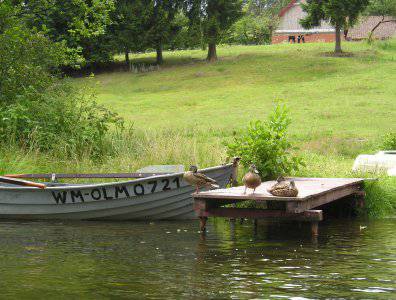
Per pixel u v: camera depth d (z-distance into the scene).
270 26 91.12
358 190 14.65
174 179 13.49
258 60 58.03
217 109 41.62
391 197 15.04
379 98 42.31
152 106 43.94
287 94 45.25
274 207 13.71
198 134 29.70
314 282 8.07
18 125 19.42
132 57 67.06
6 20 22.83
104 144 19.67
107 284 7.93
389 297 7.40
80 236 11.59
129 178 16.47
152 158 17.64
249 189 12.62
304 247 10.49
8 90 21.41
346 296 7.43
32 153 18.00
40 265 8.99
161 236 11.63
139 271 8.63
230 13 58.44
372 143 27.52
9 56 21.69
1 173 16.36
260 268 8.88
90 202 13.73
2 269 8.72
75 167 17.52
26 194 13.90
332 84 47.50
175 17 61.75
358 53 58.72
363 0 55.72
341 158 23.53
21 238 11.34
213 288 7.75
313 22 56.38
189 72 56.09
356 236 11.66
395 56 57.62
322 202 12.27
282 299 7.29
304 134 31.08
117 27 57.50
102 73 58.94
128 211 13.81
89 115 20.89
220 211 11.84
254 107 41.56
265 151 15.43
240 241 11.11
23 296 7.39
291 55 59.44
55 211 13.94
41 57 23.06
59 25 51.09
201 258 9.53
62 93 21.83
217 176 13.87
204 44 58.97
